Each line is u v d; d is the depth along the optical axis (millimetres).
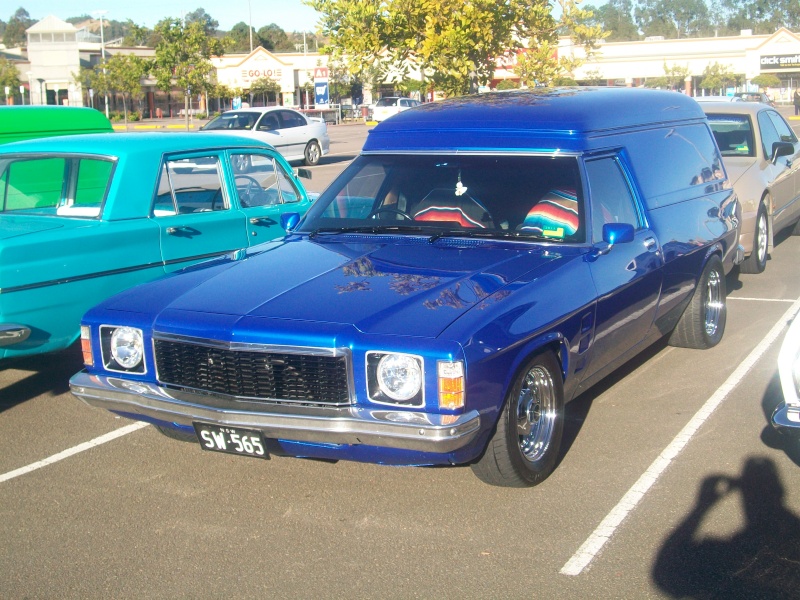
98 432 5762
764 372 6566
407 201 5508
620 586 3721
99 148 6734
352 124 52438
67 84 55000
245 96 60156
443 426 3881
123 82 49812
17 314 5809
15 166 7020
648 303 5754
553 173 5293
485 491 4684
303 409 4113
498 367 4141
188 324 4355
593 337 5020
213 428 4285
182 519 4477
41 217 6645
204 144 7195
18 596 3785
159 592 3789
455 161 5551
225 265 5090
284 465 5125
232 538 4262
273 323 4191
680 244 6199
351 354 4031
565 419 5699
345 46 10805
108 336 4680
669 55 55156
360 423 3975
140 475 5039
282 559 4047
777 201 10273
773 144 9992
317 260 4969
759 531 4180
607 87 6684
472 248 5066
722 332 7289
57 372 7086
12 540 4289
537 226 5168
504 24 10578
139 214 6621
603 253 5137
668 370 6664
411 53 10898
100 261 6277
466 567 3916
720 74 50719
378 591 3742
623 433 5453
